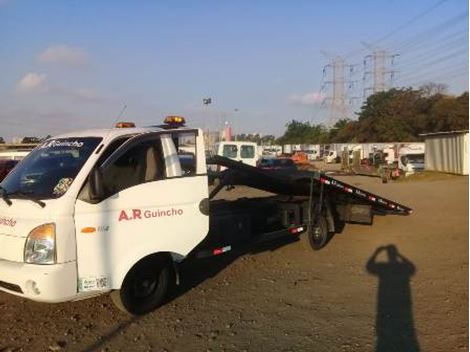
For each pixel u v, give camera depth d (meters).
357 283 7.55
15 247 5.57
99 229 5.68
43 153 6.36
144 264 6.21
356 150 52.91
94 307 6.55
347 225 12.79
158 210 6.21
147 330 5.77
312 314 6.22
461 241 10.48
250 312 6.34
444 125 81.25
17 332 5.73
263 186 10.04
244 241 8.11
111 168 5.90
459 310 6.19
